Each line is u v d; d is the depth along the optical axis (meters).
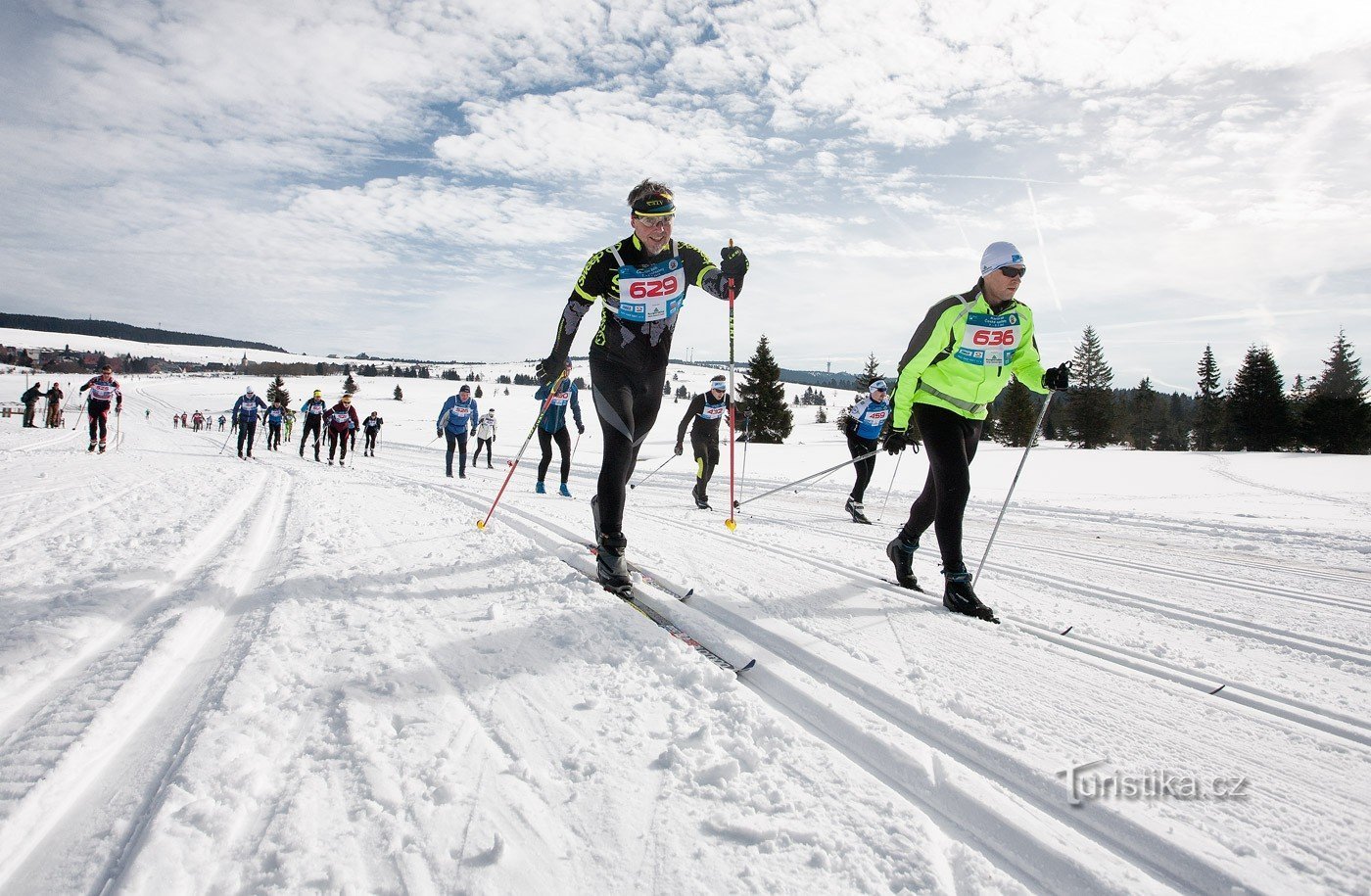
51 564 2.88
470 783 1.31
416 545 3.63
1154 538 5.91
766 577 3.04
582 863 1.10
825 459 20.34
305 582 2.75
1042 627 2.57
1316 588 3.81
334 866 1.05
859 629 2.32
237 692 1.65
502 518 4.61
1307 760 1.49
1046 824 1.23
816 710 1.70
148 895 0.97
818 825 1.22
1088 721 1.65
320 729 1.51
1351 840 1.20
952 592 2.67
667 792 1.31
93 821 1.17
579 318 3.11
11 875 1.03
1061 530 6.37
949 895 1.04
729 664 2.01
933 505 3.04
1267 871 1.10
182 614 2.24
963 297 2.91
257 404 14.91
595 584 2.80
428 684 1.77
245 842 1.11
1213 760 1.48
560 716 1.62
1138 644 2.39
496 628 2.23
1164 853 1.17
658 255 2.97
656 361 3.10
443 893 1.01
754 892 1.04
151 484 6.55
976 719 1.64
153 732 1.49
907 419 3.05
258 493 6.11
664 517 5.55
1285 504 9.04
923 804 1.35
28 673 1.72
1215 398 49.59
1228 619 2.91
